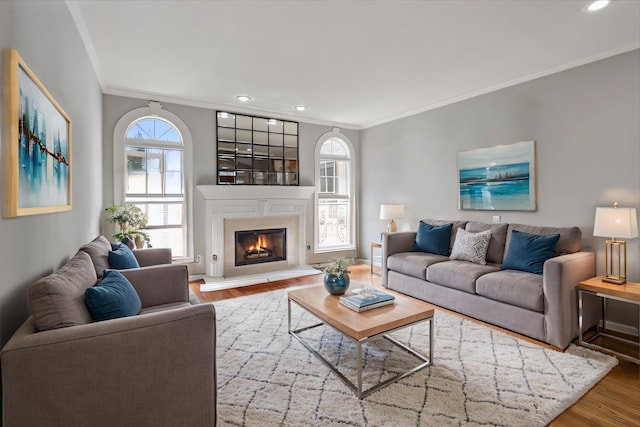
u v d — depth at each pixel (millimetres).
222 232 4656
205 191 4488
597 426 1671
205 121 4605
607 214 2654
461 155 4262
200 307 1405
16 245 1304
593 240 3082
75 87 2357
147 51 2955
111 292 1599
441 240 3979
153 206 4355
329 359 2334
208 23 2488
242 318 3143
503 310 2854
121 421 1242
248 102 4535
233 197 4715
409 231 4793
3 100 1177
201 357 1372
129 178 4215
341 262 2693
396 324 2076
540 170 3471
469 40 2760
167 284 2352
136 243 3732
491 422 1667
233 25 2518
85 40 2674
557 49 2926
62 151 1930
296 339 2666
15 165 1215
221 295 3930
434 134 4629
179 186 4512
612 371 2188
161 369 1298
